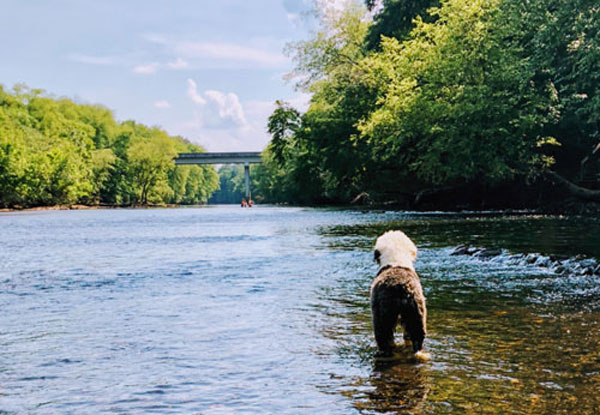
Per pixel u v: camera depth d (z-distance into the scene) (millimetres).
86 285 10148
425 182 43969
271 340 5879
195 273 11422
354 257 13648
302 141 48688
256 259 13672
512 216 29719
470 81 30750
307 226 27641
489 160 30359
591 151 34250
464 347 5445
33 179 85000
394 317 5352
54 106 110625
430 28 34125
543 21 25031
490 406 3904
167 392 4344
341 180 48531
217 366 4996
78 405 4102
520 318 6648
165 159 119000
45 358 5340
